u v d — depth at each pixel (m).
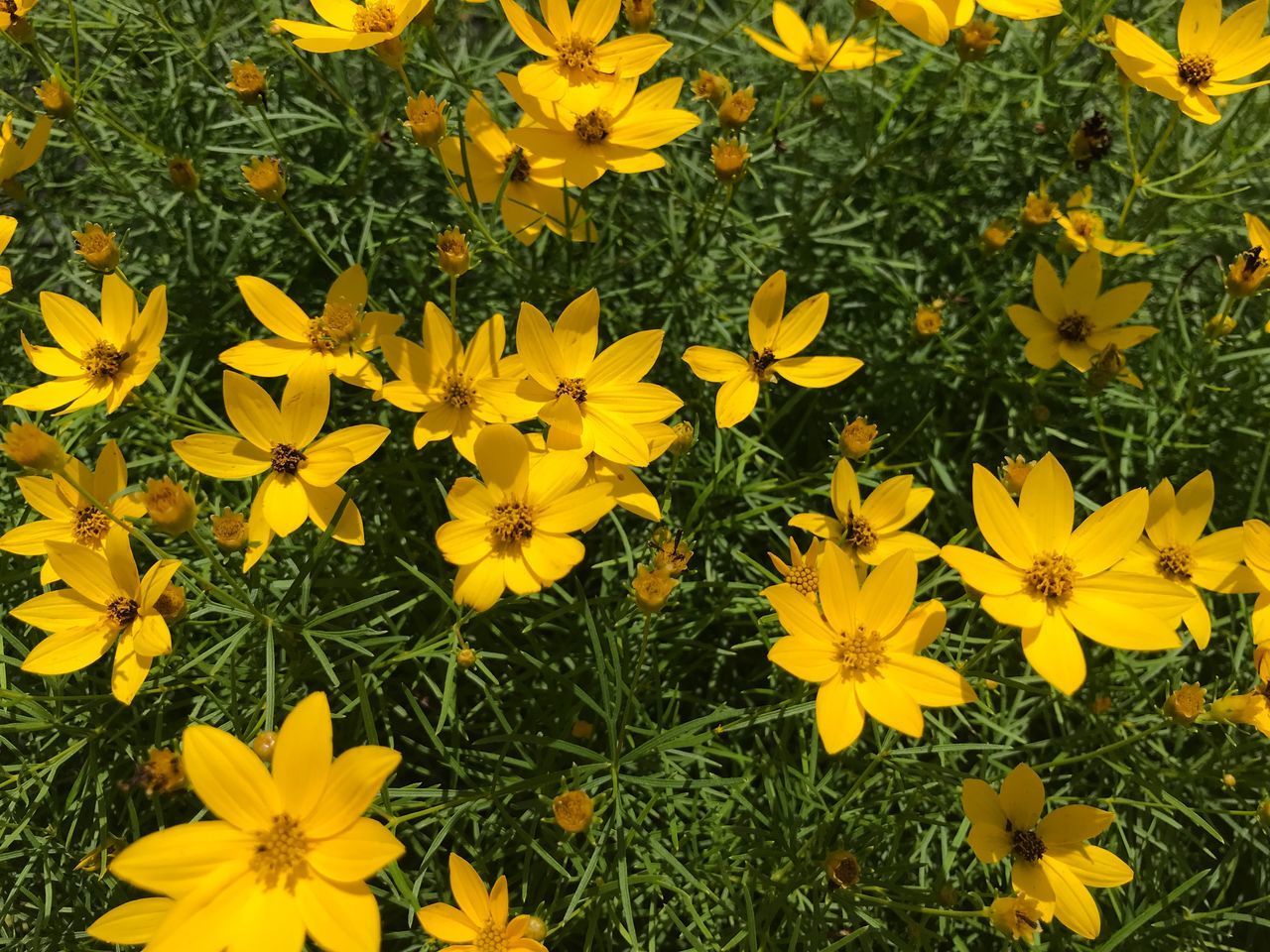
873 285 0.36
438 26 0.37
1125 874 0.22
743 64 0.40
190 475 0.30
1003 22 0.37
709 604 0.30
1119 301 0.29
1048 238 0.37
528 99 0.27
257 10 0.33
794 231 0.35
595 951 0.27
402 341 0.24
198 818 0.25
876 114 0.40
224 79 0.35
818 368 0.27
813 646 0.21
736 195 0.37
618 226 0.34
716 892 0.27
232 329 0.31
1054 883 0.22
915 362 0.35
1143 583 0.21
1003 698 0.30
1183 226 0.36
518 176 0.29
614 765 0.24
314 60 0.34
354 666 0.22
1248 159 0.39
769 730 0.30
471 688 0.30
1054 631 0.21
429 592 0.27
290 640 0.25
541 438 0.23
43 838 0.26
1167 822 0.27
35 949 0.25
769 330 0.27
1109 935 0.27
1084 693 0.30
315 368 0.24
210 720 0.27
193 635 0.28
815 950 0.25
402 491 0.30
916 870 0.28
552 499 0.22
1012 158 0.38
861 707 0.21
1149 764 0.28
